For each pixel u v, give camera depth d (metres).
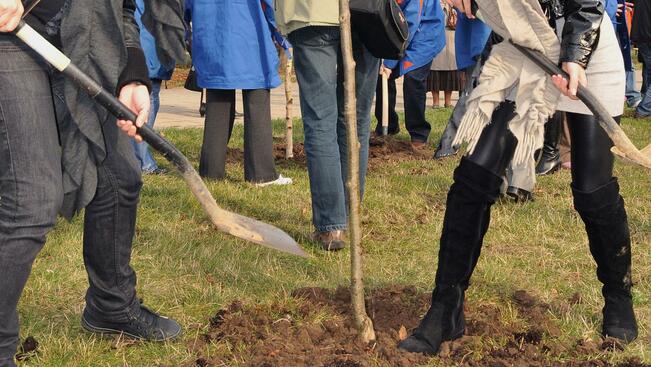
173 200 5.76
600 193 3.32
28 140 2.71
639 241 5.05
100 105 2.86
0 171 2.73
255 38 6.51
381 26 4.57
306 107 4.71
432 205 6.02
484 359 3.19
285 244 3.10
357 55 4.87
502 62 3.10
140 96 2.92
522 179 3.28
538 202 6.01
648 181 6.83
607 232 3.39
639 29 11.61
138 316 3.34
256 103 6.61
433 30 6.21
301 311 3.68
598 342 3.44
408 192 6.39
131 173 3.09
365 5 4.52
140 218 5.26
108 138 3.01
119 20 2.83
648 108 11.62
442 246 3.24
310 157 4.75
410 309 3.76
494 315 3.65
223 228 3.04
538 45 3.00
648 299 4.02
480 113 3.09
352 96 3.11
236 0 6.48
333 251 4.79
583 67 2.99
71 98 2.79
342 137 5.12
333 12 4.50
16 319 2.84
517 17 3.01
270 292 3.98
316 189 4.77
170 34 3.28
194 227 5.17
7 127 2.69
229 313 3.63
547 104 3.06
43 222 2.74
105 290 3.25
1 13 2.56
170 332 3.39
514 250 4.85
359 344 3.30
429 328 3.26
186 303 3.84
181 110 12.95
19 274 2.74
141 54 2.99
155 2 3.23
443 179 6.90
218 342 3.37
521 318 3.69
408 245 4.95
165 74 6.92
